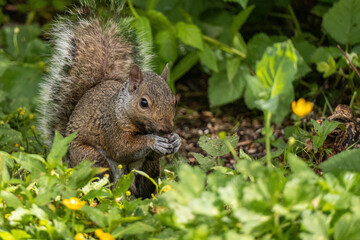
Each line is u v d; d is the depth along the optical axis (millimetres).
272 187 5199
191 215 5301
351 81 11000
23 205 6207
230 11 13727
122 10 10961
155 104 8031
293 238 5328
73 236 5879
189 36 11102
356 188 5828
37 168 6438
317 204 5348
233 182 6059
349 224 5102
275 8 14289
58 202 6434
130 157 8508
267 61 5723
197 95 13664
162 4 12945
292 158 6031
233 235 5000
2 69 12562
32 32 13797
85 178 6328
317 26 13664
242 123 12141
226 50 12055
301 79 12523
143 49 10305
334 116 8766
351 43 11141
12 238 5723
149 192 9047
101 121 8562
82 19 10141
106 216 5973
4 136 9625
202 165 8211
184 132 12023
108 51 9758
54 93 9633
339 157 6742
